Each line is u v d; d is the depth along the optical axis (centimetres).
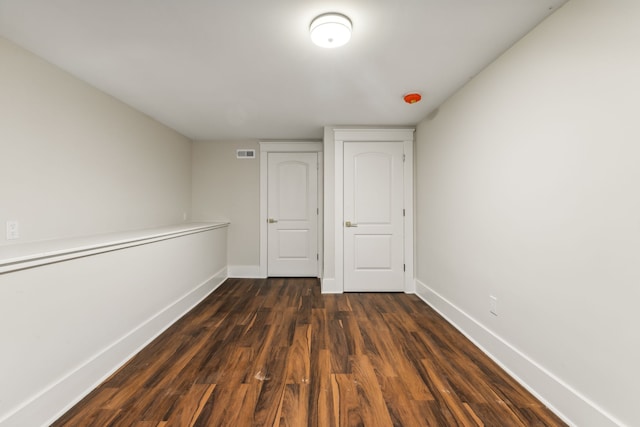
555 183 152
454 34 170
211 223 397
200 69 210
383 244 364
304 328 254
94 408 152
